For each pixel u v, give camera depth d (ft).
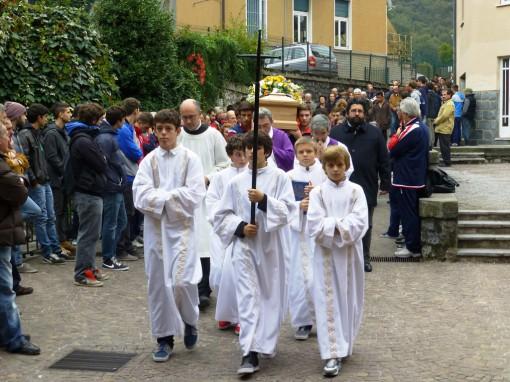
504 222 34.73
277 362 20.39
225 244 20.24
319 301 19.63
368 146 30.40
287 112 31.83
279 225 19.80
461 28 84.94
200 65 66.64
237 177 20.56
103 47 46.34
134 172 33.40
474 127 76.13
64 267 31.71
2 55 39.73
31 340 22.43
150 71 54.39
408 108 33.35
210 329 23.63
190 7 93.50
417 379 18.86
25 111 30.22
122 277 30.09
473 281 29.30
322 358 19.43
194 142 26.96
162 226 20.44
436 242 33.12
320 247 19.80
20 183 20.39
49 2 45.39
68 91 43.32
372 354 20.88
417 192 33.58
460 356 20.53
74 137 28.19
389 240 37.27
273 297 20.01
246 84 74.54
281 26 103.50
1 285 20.95
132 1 53.83
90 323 24.09
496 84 75.00
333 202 20.02
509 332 22.63
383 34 114.93
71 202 35.35
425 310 25.23
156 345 21.88
